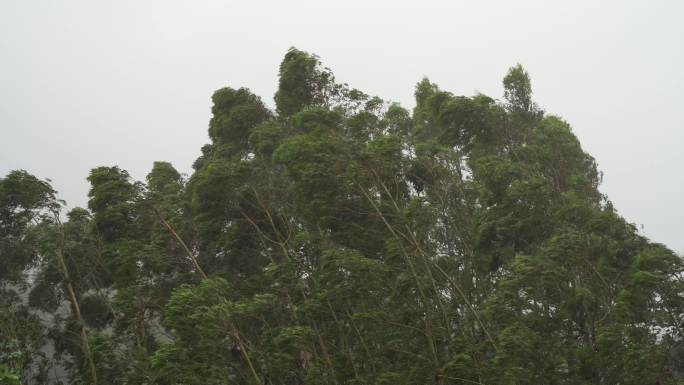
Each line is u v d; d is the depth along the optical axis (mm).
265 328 19812
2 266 20672
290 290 19312
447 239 21953
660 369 15023
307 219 19656
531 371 15703
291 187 18859
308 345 17422
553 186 21453
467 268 21391
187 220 22469
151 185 26344
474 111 22203
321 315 17797
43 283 22031
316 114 19672
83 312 22734
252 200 21219
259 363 17672
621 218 18078
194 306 15422
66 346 22031
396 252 17531
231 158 23234
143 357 18828
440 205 21156
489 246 20031
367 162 17797
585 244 16750
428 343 17484
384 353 18328
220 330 15531
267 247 21641
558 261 16719
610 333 14977
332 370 17312
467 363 15484
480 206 22531
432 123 26438
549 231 19109
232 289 20266
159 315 21234
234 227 21516
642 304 15234
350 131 20844
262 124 21969
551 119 23016
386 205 18500
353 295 16828
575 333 17562
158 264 20578
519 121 24719
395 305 18172
